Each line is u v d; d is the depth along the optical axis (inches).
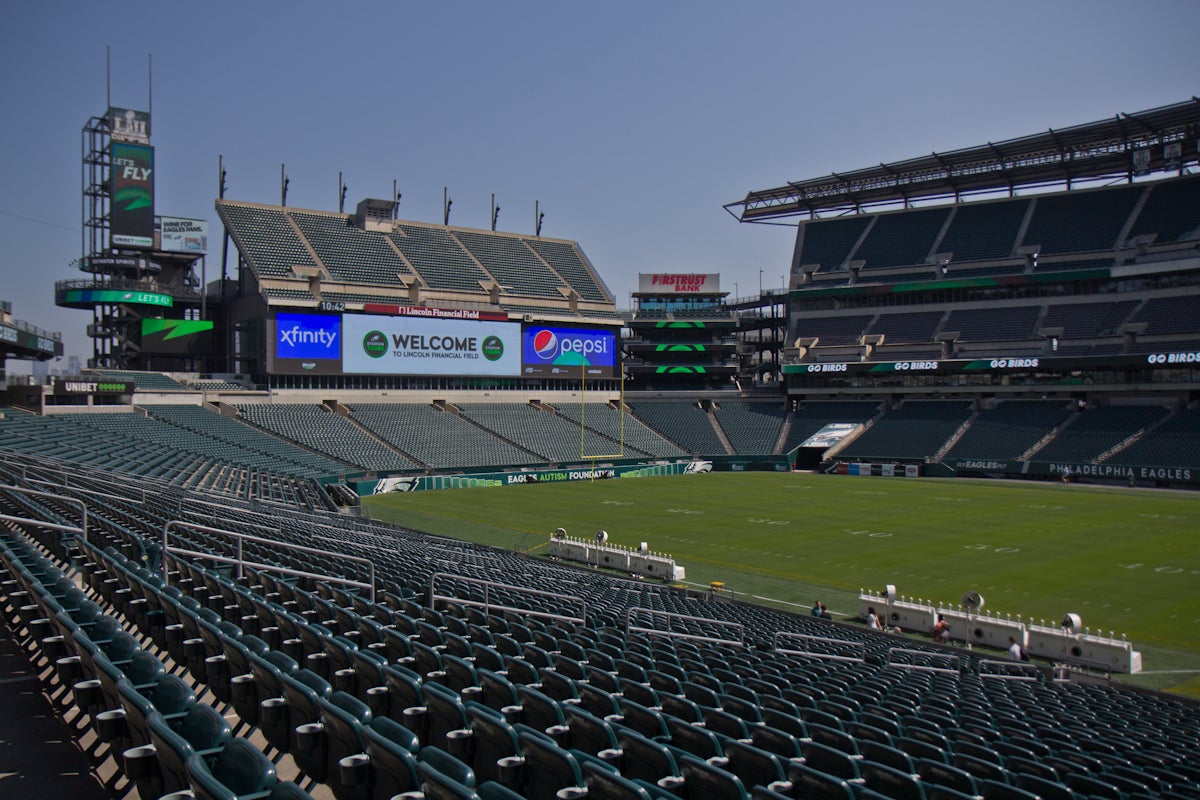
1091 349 3430.1
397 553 1201.4
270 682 391.2
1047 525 2198.6
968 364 3582.7
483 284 3816.4
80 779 350.0
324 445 3036.4
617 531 2176.4
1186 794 491.2
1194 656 1173.7
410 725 409.7
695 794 341.1
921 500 2709.2
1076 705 855.1
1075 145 3558.1
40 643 471.2
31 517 855.7
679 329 4355.3
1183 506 2504.9
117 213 2982.3
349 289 3435.0
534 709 435.2
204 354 3272.6
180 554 762.8
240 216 3518.7
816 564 1774.1
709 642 984.3
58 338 2181.3
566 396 4018.2
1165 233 3449.8
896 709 661.3
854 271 4116.6
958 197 4156.0
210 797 240.2
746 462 3826.3
